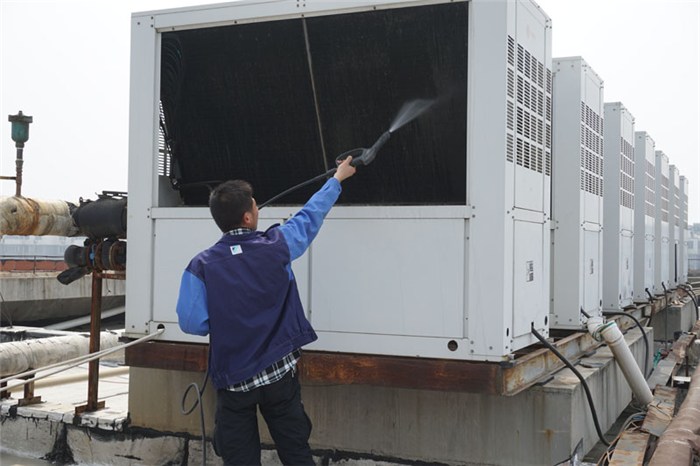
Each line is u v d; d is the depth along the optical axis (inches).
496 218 141.9
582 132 237.1
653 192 426.0
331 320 153.5
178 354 164.7
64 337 242.4
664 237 499.8
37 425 197.9
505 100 142.3
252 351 124.7
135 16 173.0
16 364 210.1
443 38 152.6
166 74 176.7
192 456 179.3
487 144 143.1
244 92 173.6
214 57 171.8
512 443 158.6
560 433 155.8
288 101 171.3
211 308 125.4
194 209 165.8
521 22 155.8
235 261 126.7
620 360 203.5
